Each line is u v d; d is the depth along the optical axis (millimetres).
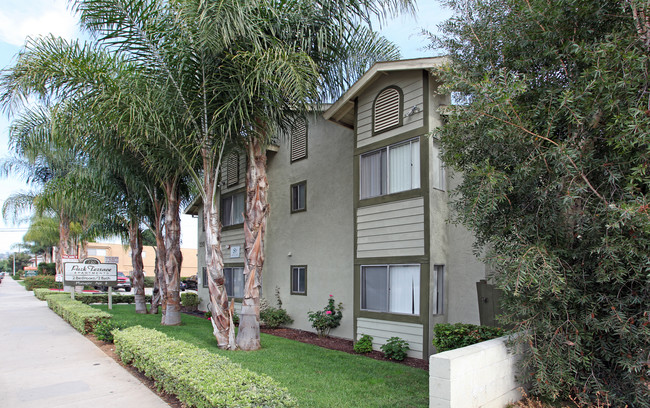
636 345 4414
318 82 8523
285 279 13625
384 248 9578
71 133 9242
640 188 4273
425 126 8945
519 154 4934
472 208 4895
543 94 4898
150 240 45312
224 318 8859
